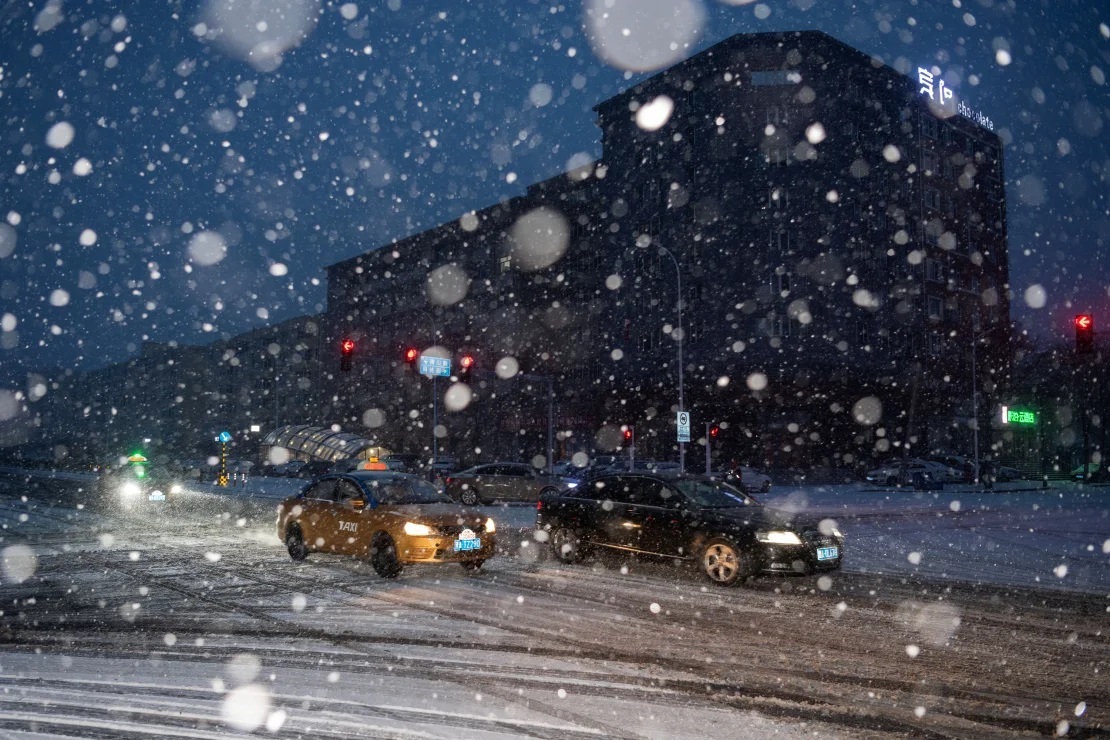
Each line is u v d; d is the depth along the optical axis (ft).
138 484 117.60
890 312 171.12
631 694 19.16
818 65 167.12
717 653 23.22
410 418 249.75
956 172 195.42
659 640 24.84
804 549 35.22
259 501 101.71
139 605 30.73
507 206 222.89
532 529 63.82
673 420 175.01
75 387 426.51
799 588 35.19
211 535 57.88
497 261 226.38
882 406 169.17
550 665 21.80
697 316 169.58
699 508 38.06
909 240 178.60
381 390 261.85
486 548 39.22
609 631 26.11
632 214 185.16
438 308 244.83
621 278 186.50
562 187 210.59
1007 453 202.80
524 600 31.86
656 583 36.37
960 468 148.87
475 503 96.12
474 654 23.00
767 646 24.12
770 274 162.71
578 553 42.47
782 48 167.84
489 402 224.74
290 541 44.50
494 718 17.34
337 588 34.91
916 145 184.14
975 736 16.65
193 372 335.47
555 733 16.43
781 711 18.01
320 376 286.66
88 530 61.41
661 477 40.81
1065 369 197.06
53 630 26.27
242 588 34.83
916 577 38.52
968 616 28.89
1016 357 213.87
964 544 53.52
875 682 20.35
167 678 20.45
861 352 162.09
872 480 151.94
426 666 21.66
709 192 169.78
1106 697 19.29
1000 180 209.67
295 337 297.94
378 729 16.63
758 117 167.32
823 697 19.06
